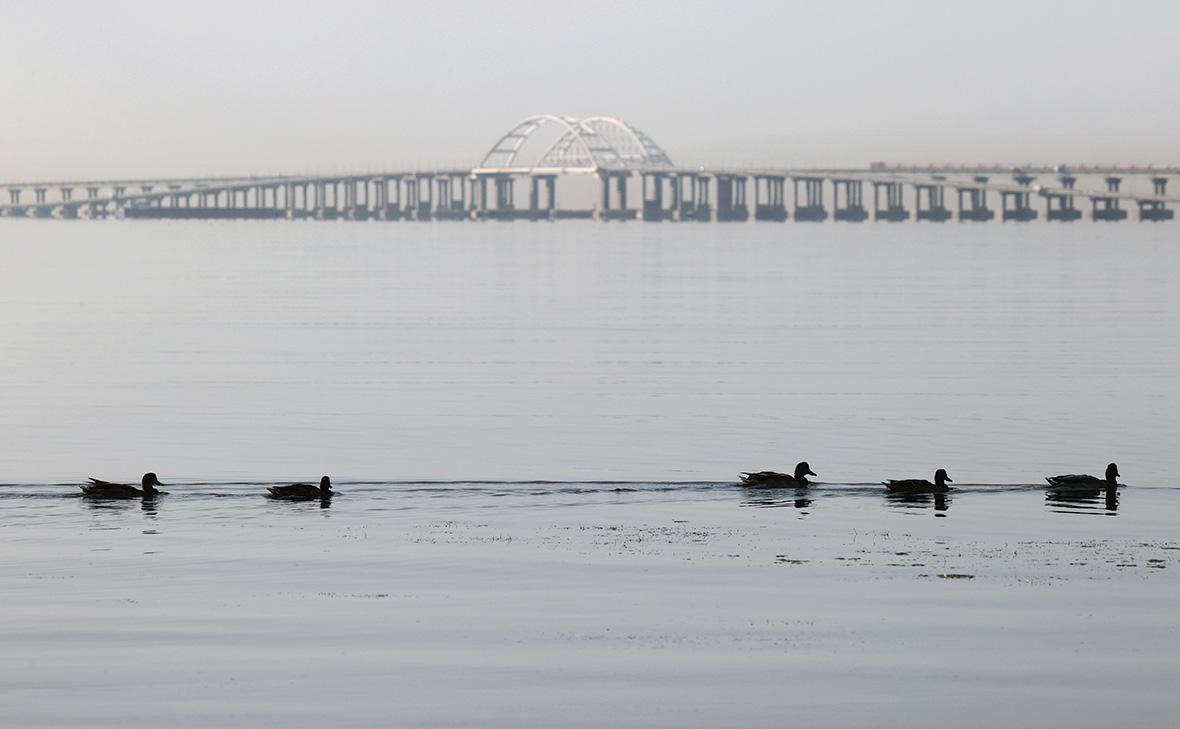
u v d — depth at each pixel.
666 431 79.69
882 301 180.75
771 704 37.03
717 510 58.12
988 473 67.31
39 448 73.88
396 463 69.94
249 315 158.50
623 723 35.78
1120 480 65.25
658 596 45.75
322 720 35.84
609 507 58.62
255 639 41.53
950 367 109.00
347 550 51.31
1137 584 47.09
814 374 104.88
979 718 36.16
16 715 36.00
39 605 44.56
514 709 36.62
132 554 50.62
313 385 98.50
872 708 36.78
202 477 66.25
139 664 39.47
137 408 87.75
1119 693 37.72
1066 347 123.31
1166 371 106.00
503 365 110.50
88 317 155.62
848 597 45.62
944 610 44.34
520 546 52.00
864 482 64.44
